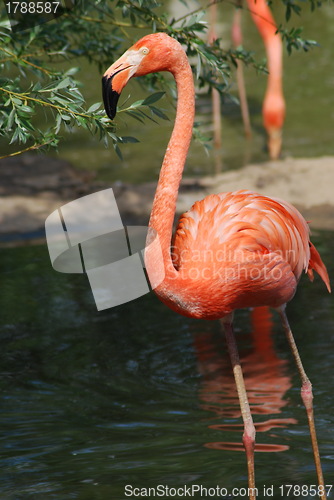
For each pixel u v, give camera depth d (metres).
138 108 5.14
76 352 7.21
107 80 4.59
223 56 6.98
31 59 6.97
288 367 6.73
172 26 6.58
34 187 12.16
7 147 14.66
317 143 14.11
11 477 5.18
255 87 17.92
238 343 7.28
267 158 13.47
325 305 7.96
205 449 5.52
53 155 14.12
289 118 15.73
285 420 5.89
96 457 5.44
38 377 6.75
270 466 5.27
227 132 15.15
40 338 7.50
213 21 14.09
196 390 6.45
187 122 4.81
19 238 10.41
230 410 6.09
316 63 19.41
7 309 8.12
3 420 6.01
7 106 5.06
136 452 5.48
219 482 5.07
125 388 6.53
